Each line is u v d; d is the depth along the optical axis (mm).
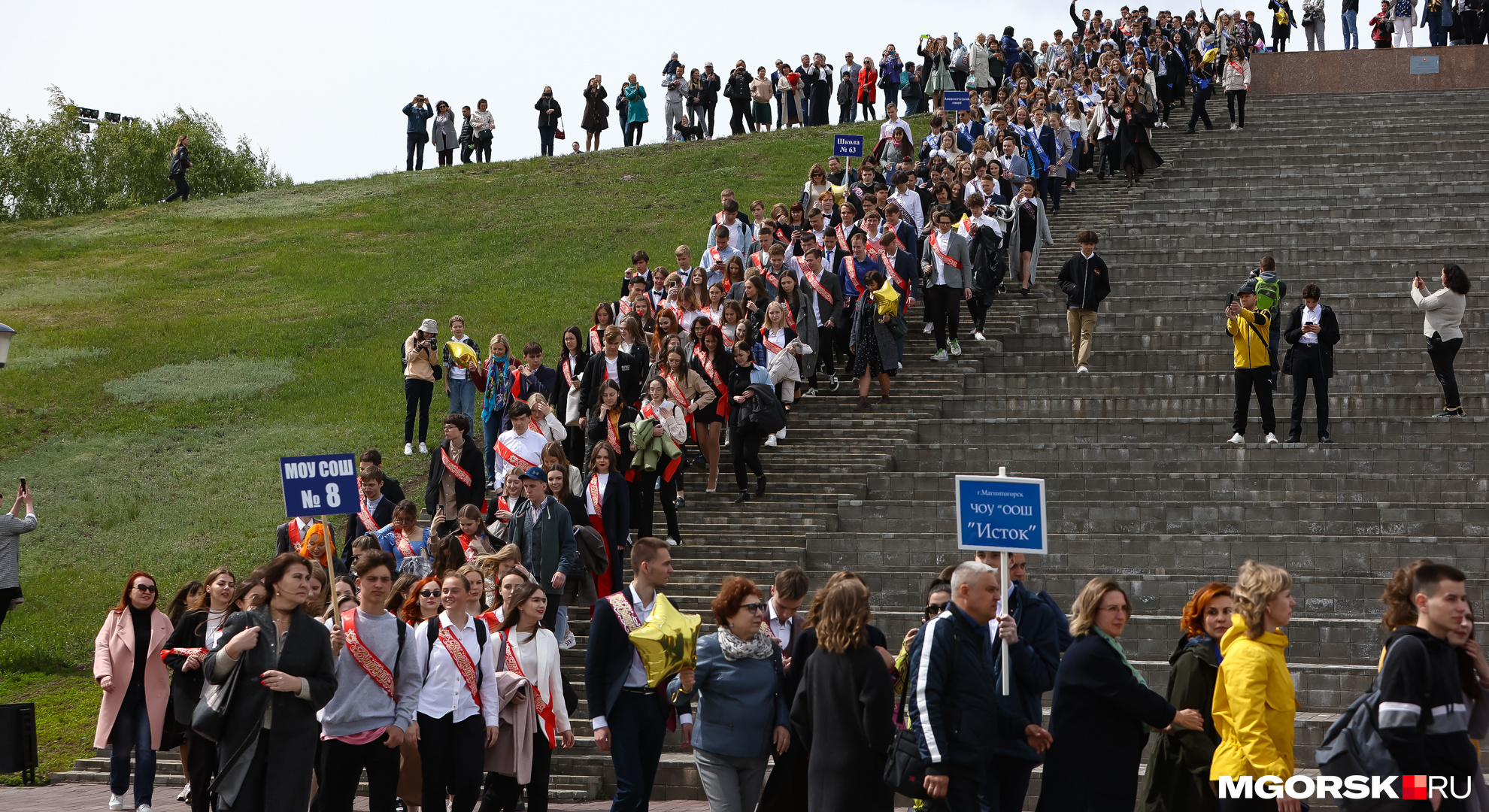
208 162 89312
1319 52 43719
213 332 33281
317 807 11312
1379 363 22938
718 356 20453
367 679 11141
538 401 18891
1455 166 32188
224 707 10383
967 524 10523
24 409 28859
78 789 15742
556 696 12367
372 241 41219
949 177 28266
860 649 9352
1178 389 22484
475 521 15508
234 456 26141
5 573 17703
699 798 14109
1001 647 10078
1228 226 29734
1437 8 44031
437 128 51500
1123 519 18250
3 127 85625
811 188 29312
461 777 11492
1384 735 7730
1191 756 9266
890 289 22500
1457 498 18391
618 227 40188
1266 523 17844
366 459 17516
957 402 22516
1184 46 43969
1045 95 36344
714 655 10430
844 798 9211
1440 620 7926
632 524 19172
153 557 22297
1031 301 26922
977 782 9078
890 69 50531
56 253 42062
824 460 21109
